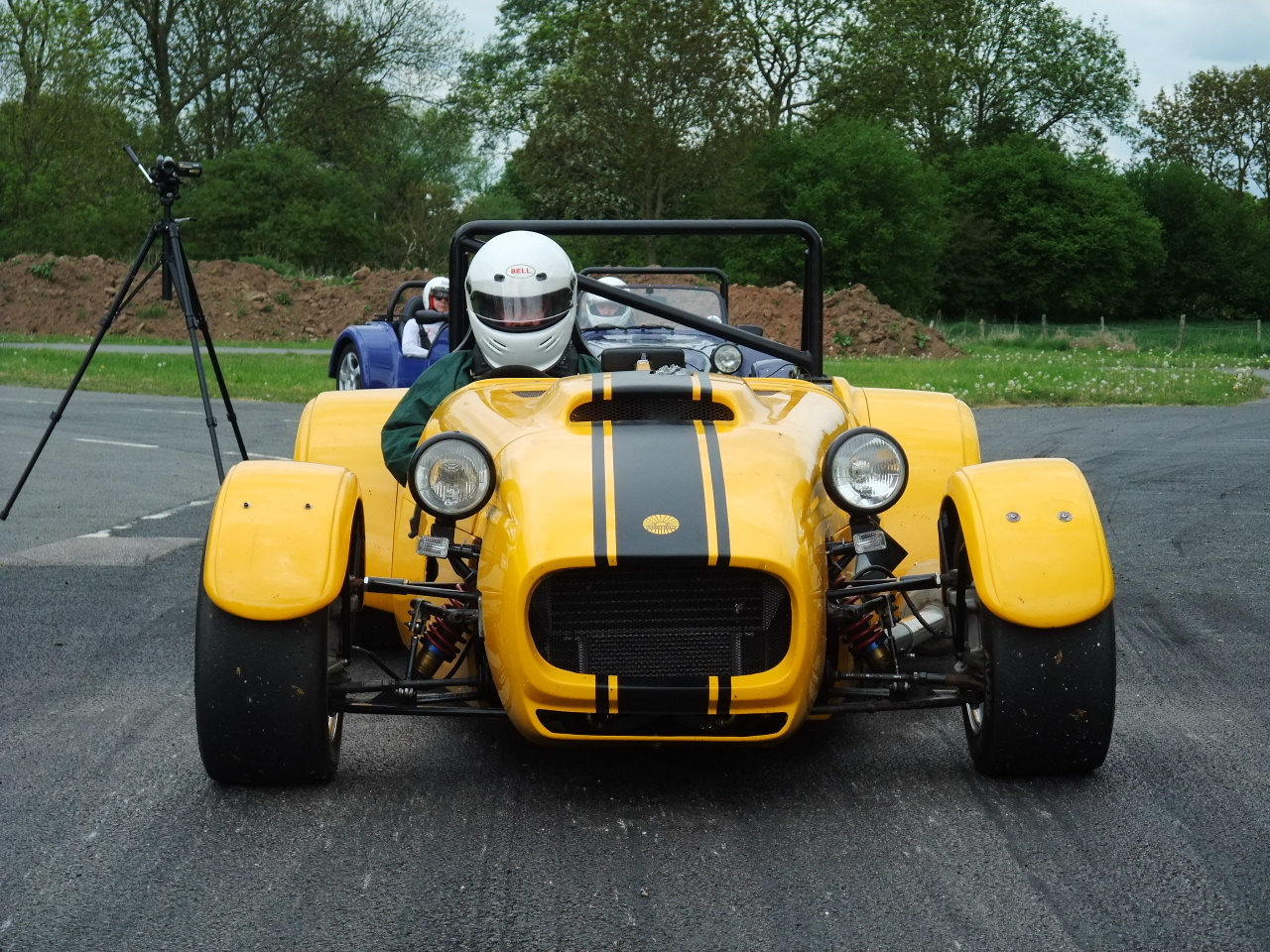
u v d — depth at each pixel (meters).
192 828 3.27
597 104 45.91
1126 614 5.76
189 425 13.33
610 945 2.62
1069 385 18.67
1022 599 3.40
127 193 45.88
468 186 66.44
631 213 47.97
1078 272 62.53
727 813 3.38
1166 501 8.87
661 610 3.28
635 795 3.52
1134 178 72.94
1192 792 3.50
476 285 4.72
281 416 14.41
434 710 3.50
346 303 37.34
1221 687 4.59
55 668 4.79
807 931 2.69
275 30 51.66
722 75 44.78
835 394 4.93
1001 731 3.47
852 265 48.88
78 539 7.35
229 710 3.40
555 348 4.76
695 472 3.43
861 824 3.29
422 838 3.21
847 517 3.92
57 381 18.81
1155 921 2.72
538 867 3.03
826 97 53.12
